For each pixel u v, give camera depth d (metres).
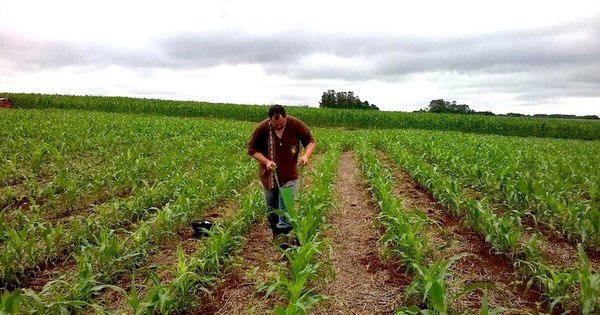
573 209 6.02
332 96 74.75
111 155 12.88
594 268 5.08
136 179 8.95
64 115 28.05
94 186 8.12
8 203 7.69
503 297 4.30
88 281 4.08
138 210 6.97
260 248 5.91
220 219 6.98
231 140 18.56
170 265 5.17
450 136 23.83
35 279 4.84
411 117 41.09
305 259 4.04
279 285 3.99
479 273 4.89
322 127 40.91
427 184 9.11
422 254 5.08
